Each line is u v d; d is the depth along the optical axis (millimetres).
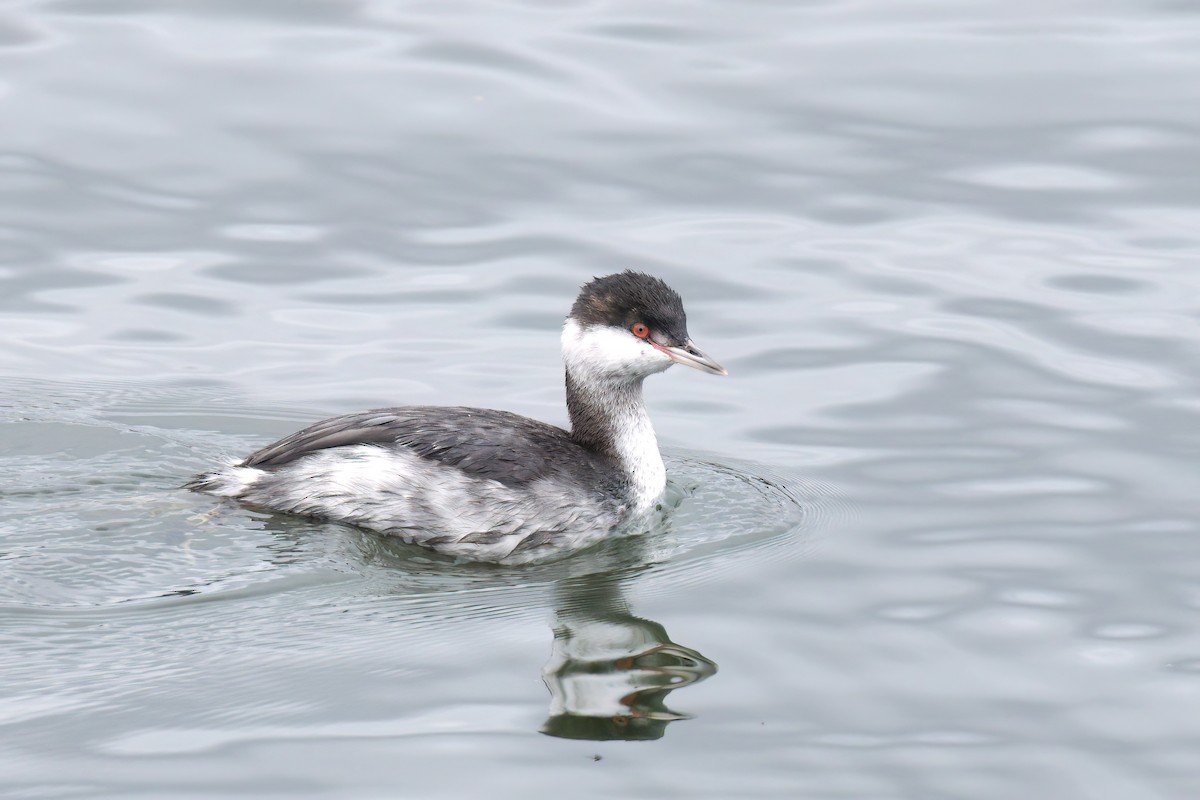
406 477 13273
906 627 11883
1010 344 16938
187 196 19406
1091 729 10500
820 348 17031
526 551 13352
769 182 19812
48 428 15039
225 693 10711
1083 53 22250
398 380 16344
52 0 23109
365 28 22703
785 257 18516
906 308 17641
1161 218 19109
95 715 10352
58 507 13422
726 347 17062
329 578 12539
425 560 13234
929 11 23609
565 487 13547
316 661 11227
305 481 13430
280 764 9844
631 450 14133
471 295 17875
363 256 18484
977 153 20266
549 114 20906
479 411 14164
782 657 11430
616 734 10312
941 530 13609
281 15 22969
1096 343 16891
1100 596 12344
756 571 12977
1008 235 18859
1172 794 9781
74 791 9492
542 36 22625
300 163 19938
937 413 15781
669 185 19750
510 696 10781
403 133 20469
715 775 9867
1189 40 22547
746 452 15336
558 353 16969
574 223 19016
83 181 19500
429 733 10258
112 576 12320
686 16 23344
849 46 22516
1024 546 13234
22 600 11844
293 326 17297
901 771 9961
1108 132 20516
